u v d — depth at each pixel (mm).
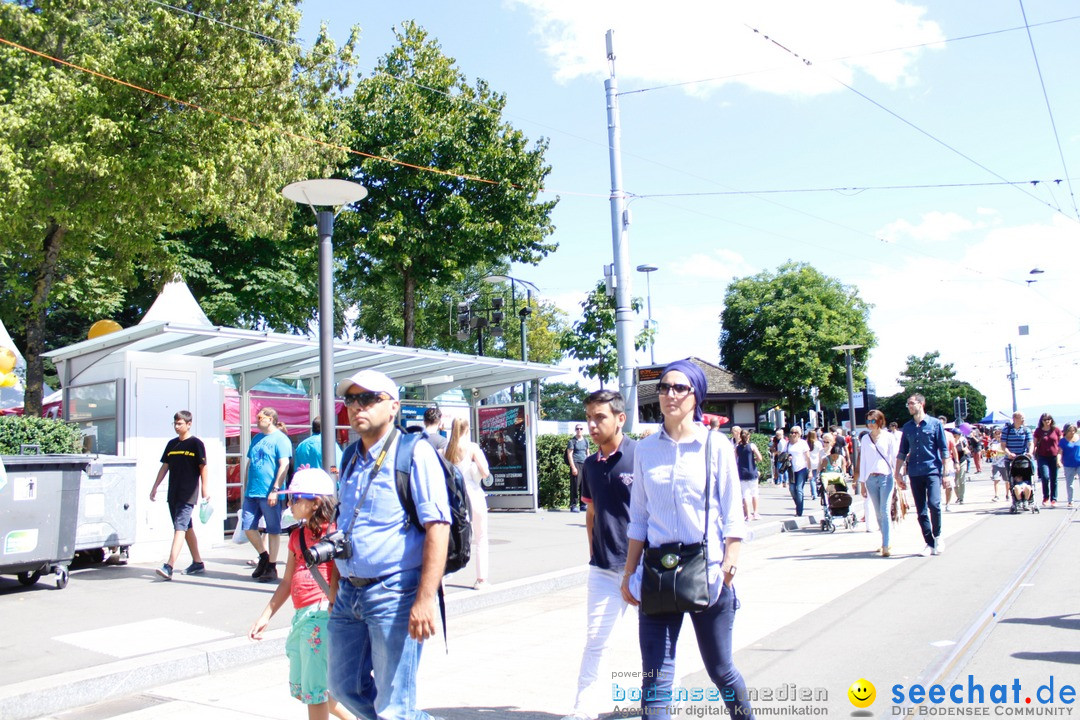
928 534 10508
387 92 27594
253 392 14875
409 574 3564
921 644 6012
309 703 4141
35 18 18062
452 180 27047
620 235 17562
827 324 42469
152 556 11141
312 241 27203
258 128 18516
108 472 10031
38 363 18750
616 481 4723
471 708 5105
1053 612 6852
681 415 3840
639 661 6160
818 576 9430
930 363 73438
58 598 8438
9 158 15555
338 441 15961
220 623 7363
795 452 16531
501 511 18953
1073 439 17141
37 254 19672
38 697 5414
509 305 42688
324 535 3840
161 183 16859
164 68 17141
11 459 8430
